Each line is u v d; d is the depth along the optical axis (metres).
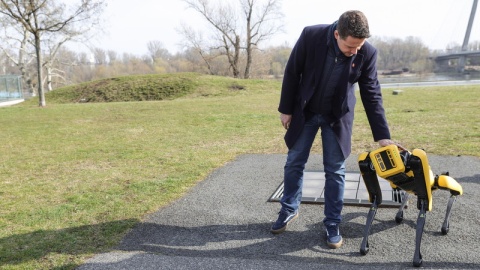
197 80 25.83
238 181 4.89
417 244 2.80
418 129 7.68
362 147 6.47
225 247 3.22
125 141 8.16
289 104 3.26
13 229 3.70
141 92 24.52
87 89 25.91
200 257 3.07
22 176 5.66
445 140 6.49
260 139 7.74
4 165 6.39
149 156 6.55
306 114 3.21
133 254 3.15
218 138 8.05
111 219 3.86
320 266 2.86
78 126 10.76
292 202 3.41
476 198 3.91
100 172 5.67
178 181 4.98
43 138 9.01
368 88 3.11
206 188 4.68
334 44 2.90
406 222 3.48
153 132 9.23
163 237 3.45
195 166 5.70
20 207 4.32
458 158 5.36
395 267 2.81
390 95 15.91
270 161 5.79
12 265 3.03
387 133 3.10
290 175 3.37
